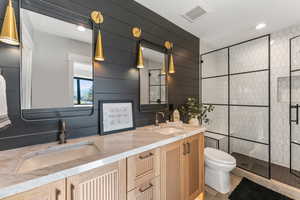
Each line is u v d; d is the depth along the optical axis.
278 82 2.42
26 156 0.91
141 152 1.07
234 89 2.79
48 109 1.16
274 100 2.46
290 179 2.05
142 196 1.09
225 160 1.86
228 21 2.10
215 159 1.88
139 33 1.73
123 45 1.61
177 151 1.41
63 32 1.24
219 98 3.03
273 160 2.48
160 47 2.00
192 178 1.61
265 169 2.33
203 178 1.80
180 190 1.44
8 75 1.00
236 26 2.24
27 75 1.07
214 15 1.96
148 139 1.26
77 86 1.30
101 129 1.40
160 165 1.24
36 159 0.96
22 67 1.05
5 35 0.88
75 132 1.29
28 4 1.08
